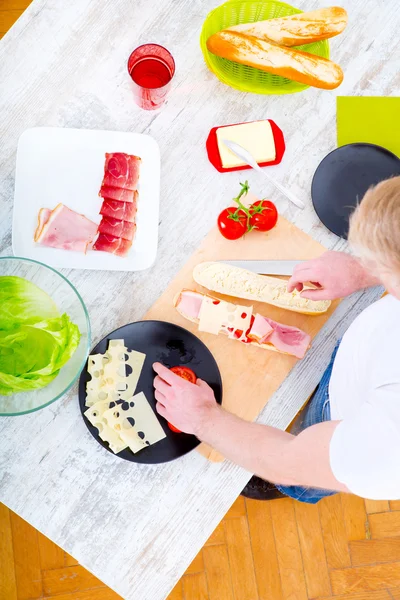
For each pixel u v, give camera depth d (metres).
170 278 1.03
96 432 0.94
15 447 0.96
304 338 1.01
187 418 0.89
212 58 1.03
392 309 0.77
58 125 1.04
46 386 0.89
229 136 1.03
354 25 1.10
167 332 0.98
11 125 1.03
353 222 0.59
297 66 0.96
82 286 1.01
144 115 1.05
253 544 1.66
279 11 1.03
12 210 1.03
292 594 1.66
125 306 1.02
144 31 1.06
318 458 0.66
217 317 0.99
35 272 0.91
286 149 1.07
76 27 1.04
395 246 0.53
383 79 1.09
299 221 1.07
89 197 1.01
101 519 0.95
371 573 1.69
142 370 0.97
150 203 1.02
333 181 1.05
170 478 0.97
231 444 0.83
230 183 1.06
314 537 1.69
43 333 0.88
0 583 1.58
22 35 1.03
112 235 1.01
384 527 1.72
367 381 0.78
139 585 0.94
